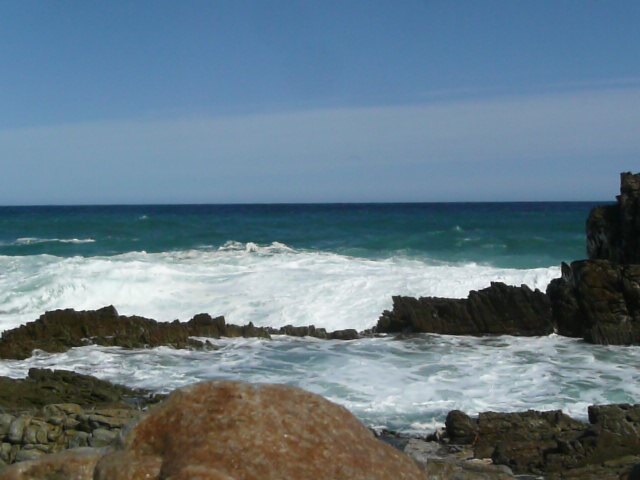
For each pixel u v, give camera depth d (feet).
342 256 115.75
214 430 11.94
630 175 81.66
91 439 37.37
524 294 71.20
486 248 130.00
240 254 120.26
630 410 39.42
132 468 11.61
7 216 262.26
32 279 82.33
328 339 67.56
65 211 348.59
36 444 37.91
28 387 47.37
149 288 81.20
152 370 55.72
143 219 201.36
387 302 76.64
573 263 71.51
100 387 48.83
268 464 11.34
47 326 64.03
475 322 70.79
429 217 219.00
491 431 40.37
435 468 24.39
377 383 51.88
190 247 143.43
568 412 45.03
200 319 67.77
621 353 61.82
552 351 62.54
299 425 12.18
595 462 36.88
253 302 77.46
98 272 84.58
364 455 12.06
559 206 359.05
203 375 54.29
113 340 63.41
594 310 68.49
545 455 37.40
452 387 50.85
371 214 251.80
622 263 79.46
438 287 79.71
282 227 183.83
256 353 61.11
